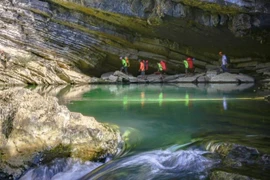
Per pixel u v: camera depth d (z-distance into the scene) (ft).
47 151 16.70
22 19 66.85
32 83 64.13
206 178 13.62
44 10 66.23
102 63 74.64
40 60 66.49
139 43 70.95
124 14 59.00
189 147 17.99
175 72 74.23
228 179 12.44
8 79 61.93
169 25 59.67
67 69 68.85
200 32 59.82
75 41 69.72
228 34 57.67
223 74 62.69
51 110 19.57
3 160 15.61
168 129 22.52
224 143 16.78
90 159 16.89
